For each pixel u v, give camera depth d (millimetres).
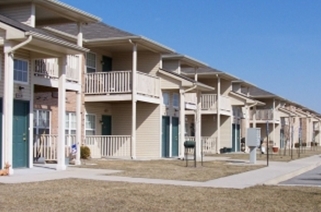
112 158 25797
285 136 56500
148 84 27172
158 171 18828
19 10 18875
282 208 10727
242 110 45625
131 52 28594
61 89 17781
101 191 12625
